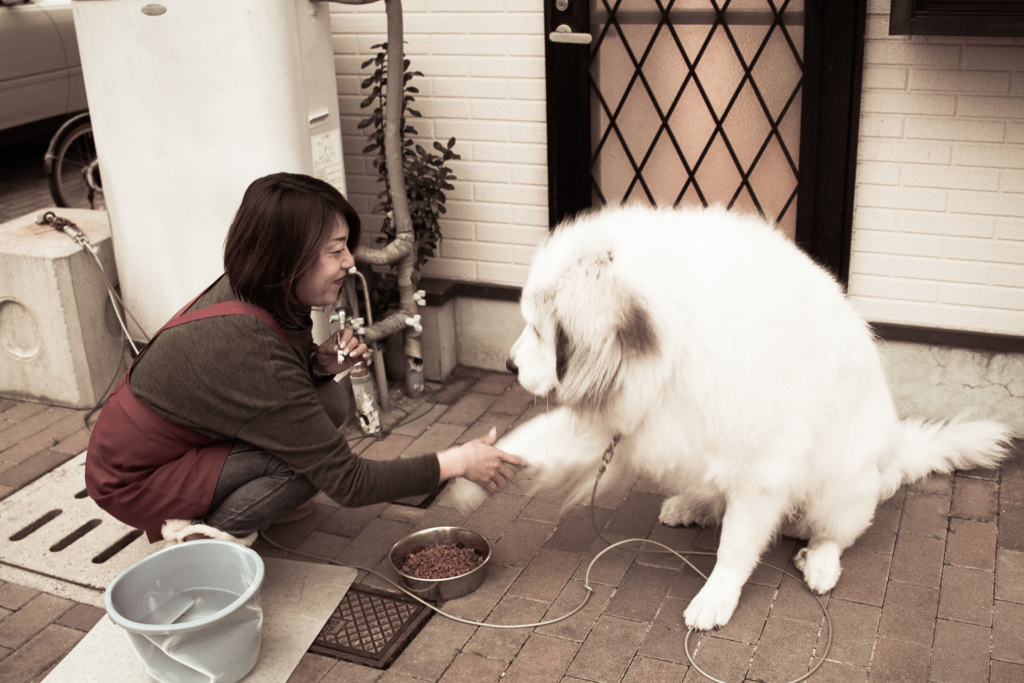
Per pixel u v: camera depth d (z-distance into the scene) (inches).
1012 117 128.7
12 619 111.0
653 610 108.8
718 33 143.0
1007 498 128.1
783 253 98.1
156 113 139.9
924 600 108.2
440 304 165.2
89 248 155.9
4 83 272.4
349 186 173.5
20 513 132.2
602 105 154.3
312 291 97.0
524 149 158.9
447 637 105.6
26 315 159.5
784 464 98.3
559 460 140.1
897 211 139.6
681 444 98.1
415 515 130.6
